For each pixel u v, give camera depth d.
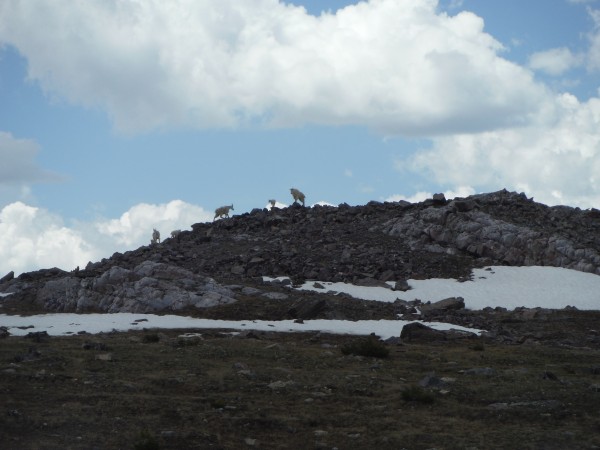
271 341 58.56
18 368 43.62
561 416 37.38
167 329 62.84
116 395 39.25
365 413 38.12
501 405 39.12
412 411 38.66
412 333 60.62
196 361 48.09
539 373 46.78
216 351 51.34
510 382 44.06
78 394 39.06
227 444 33.47
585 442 33.72
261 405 38.81
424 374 46.81
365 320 68.81
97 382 41.62
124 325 63.88
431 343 59.41
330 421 36.84
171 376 43.59
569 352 55.84
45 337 57.28
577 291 82.31
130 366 45.97
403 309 73.81
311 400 39.91
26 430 33.53
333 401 40.09
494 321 70.88
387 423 36.50
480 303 78.62
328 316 69.00
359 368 48.19
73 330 61.47
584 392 41.34
